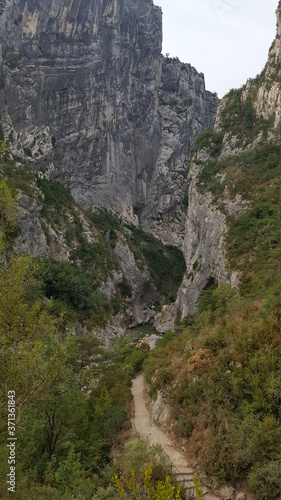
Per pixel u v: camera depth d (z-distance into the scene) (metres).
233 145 65.12
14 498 11.69
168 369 22.02
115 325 67.00
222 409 15.26
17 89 79.69
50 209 72.69
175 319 64.69
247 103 69.75
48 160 81.44
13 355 11.43
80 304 60.25
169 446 16.64
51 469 17.14
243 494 12.60
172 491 8.34
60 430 19.70
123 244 88.00
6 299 11.30
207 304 41.84
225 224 49.88
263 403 14.16
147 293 90.25
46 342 17.25
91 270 70.62
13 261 11.77
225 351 17.77
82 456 19.00
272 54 65.69
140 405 23.78
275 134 57.81
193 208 64.94
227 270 42.72
